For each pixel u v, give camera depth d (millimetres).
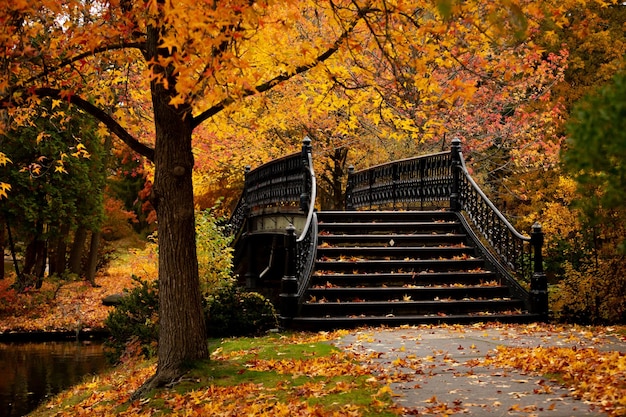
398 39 7371
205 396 7129
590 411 5355
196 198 27781
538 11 6539
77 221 26234
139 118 11781
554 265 14922
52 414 8773
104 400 8562
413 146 19891
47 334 19125
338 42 7848
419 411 5672
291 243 11414
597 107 3682
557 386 6289
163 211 8117
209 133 18969
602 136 3602
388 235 13266
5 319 20891
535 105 21422
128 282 29266
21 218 23469
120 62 8781
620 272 12828
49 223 24500
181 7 5613
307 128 21797
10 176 22375
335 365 7750
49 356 15438
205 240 12422
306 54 7762
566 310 13461
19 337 18922
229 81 6250
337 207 24562
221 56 6055
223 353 9258
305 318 11109
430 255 13000
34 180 22906
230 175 24391
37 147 21703
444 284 12234
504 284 12219
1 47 7176
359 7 7297
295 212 14555
